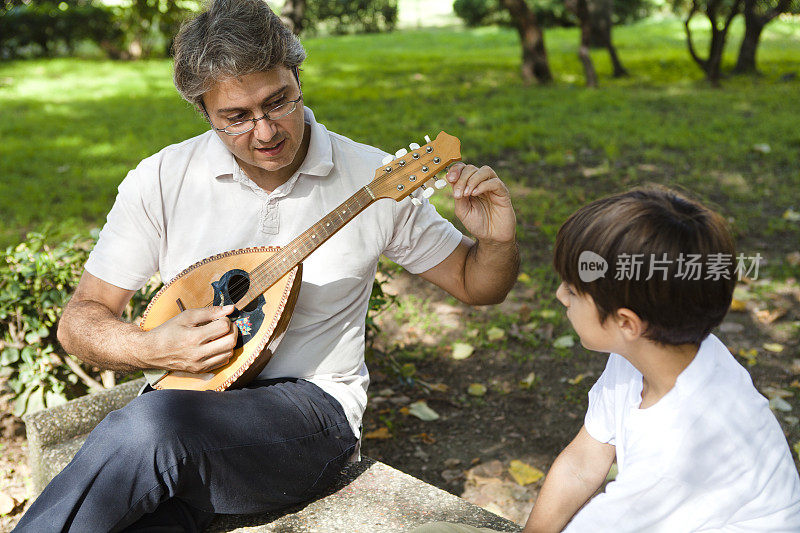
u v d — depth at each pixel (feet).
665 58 48.19
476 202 7.27
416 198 7.45
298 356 7.54
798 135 25.36
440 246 7.97
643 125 28.04
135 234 7.77
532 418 11.84
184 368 7.00
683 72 41.86
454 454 11.08
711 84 36.68
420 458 11.00
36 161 25.70
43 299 10.82
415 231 7.86
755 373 12.66
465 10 84.33
